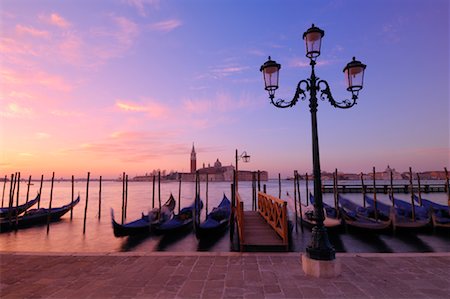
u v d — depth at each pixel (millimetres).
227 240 15039
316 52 5750
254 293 4578
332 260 5289
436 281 5047
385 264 6012
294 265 5992
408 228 15969
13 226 19734
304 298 4367
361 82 5695
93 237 16672
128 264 6199
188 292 4656
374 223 15883
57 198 53000
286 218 8867
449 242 14242
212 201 46844
